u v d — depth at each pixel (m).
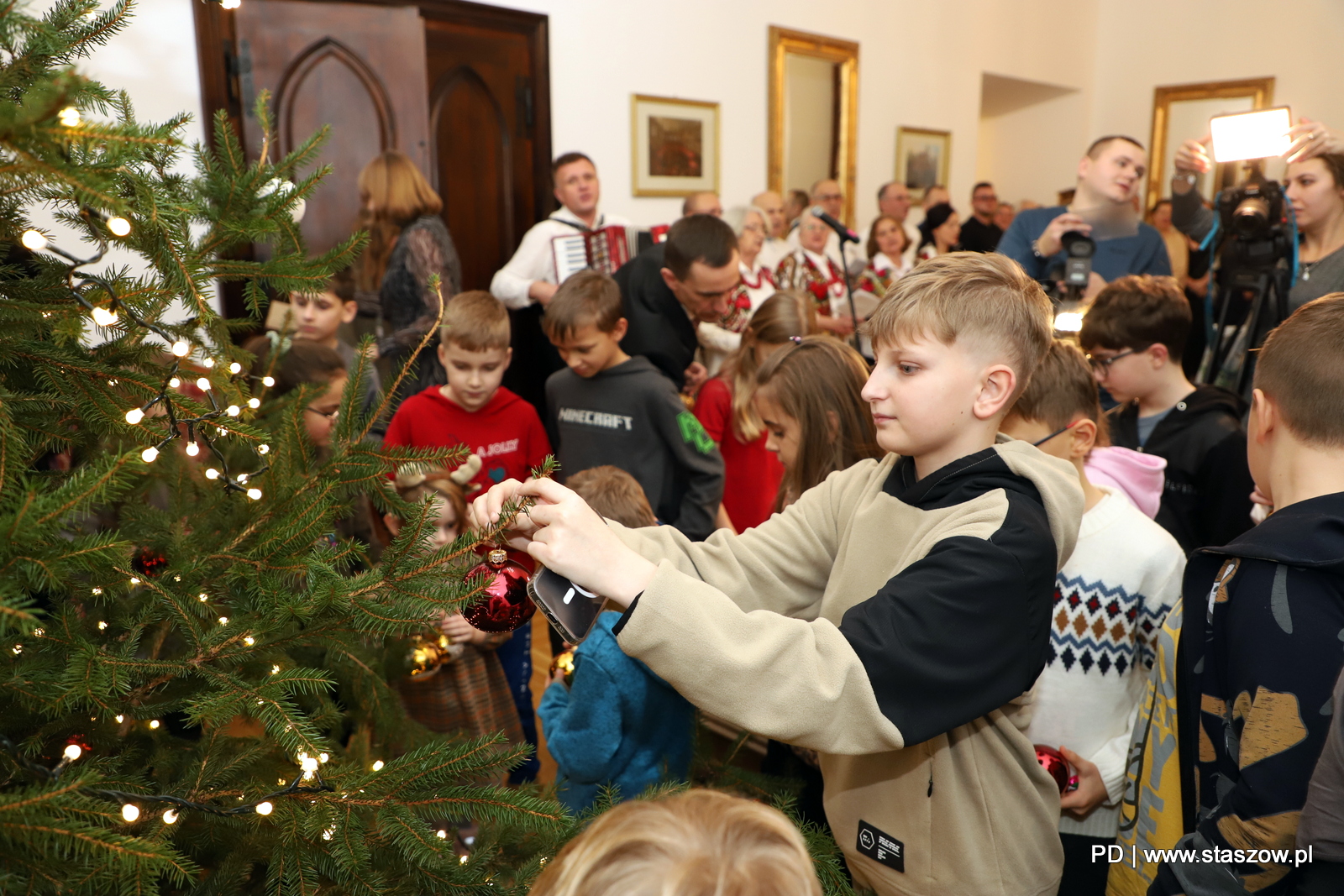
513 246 4.36
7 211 0.87
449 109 4.05
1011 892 1.01
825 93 5.69
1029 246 3.18
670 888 0.45
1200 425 1.90
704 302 2.60
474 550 0.97
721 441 2.56
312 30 3.47
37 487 0.72
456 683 1.90
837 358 1.52
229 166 1.01
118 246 0.90
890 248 5.41
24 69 0.82
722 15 4.95
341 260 1.05
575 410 2.41
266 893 0.96
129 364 0.99
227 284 3.26
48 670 0.83
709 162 5.03
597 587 0.81
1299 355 0.96
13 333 0.86
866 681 0.78
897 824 1.02
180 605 0.94
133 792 0.88
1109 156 3.03
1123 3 7.70
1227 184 2.96
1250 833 0.86
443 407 2.29
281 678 0.88
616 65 4.52
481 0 3.99
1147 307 1.95
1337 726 0.78
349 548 1.02
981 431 0.95
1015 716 1.05
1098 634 1.31
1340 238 2.56
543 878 0.55
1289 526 0.90
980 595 0.82
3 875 0.71
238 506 1.12
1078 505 0.94
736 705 0.77
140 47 3.13
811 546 1.10
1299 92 7.03
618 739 1.43
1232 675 0.91
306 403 1.25
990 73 6.89
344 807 0.91
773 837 0.50
